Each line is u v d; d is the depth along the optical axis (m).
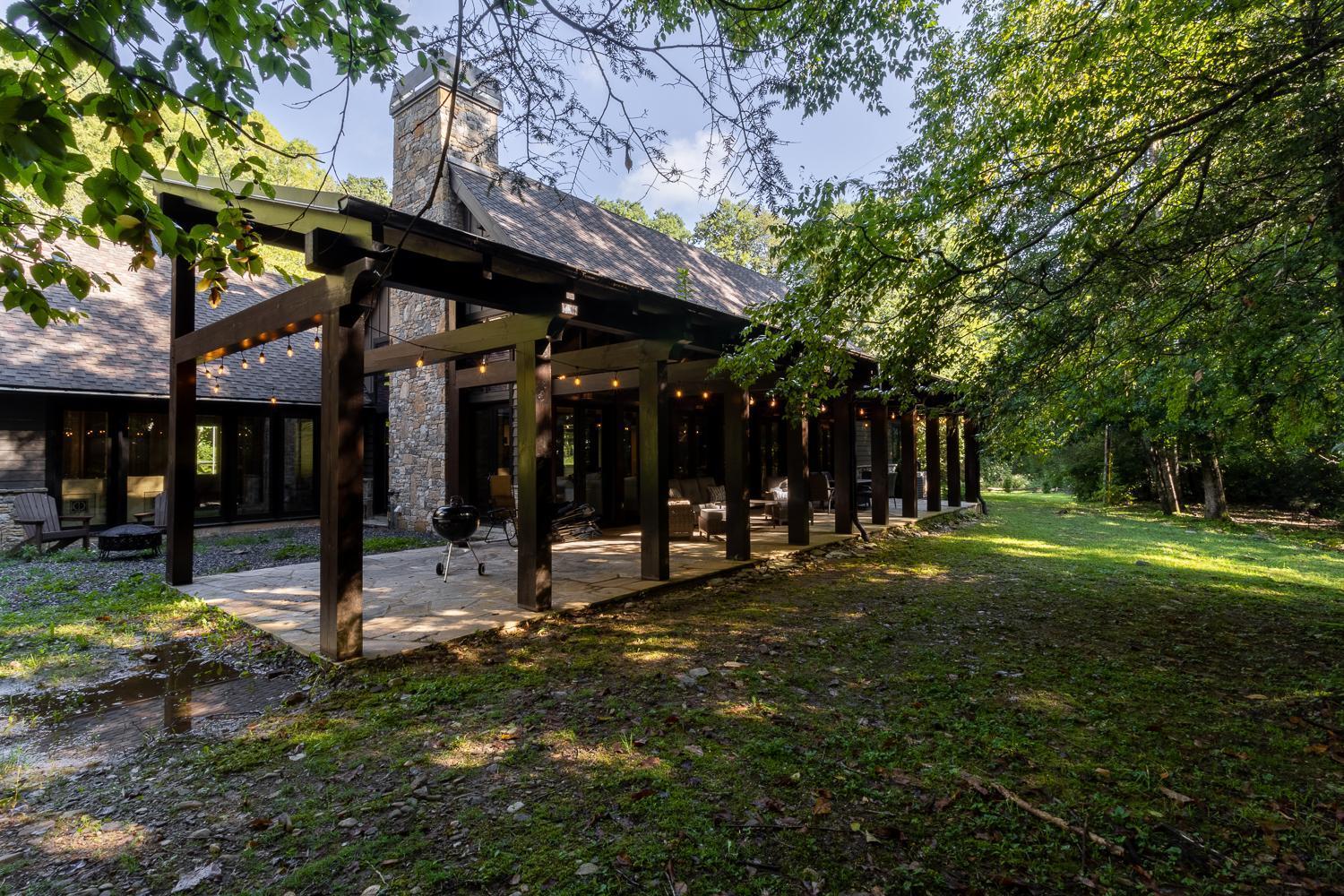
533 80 2.54
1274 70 3.33
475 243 3.91
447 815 2.39
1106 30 4.31
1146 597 6.00
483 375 9.79
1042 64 5.12
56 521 8.76
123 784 2.68
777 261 4.74
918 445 18.61
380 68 2.57
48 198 2.00
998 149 4.01
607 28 2.45
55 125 1.75
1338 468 12.15
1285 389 4.12
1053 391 4.91
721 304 10.89
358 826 2.33
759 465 13.96
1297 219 3.79
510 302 4.73
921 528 10.63
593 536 9.64
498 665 4.09
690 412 12.50
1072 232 4.03
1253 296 3.74
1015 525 11.70
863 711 3.31
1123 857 2.11
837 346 4.50
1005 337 5.14
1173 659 4.15
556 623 5.04
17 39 1.81
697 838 2.22
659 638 4.66
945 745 2.92
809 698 3.50
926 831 2.26
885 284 4.18
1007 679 3.78
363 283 3.89
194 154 2.27
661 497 6.24
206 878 2.06
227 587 6.14
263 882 2.04
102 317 10.70
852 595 6.07
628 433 11.50
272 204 4.10
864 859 2.10
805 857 2.12
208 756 2.90
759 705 3.39
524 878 2.02
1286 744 2.92
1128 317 4.60
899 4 4.15
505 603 5.37
